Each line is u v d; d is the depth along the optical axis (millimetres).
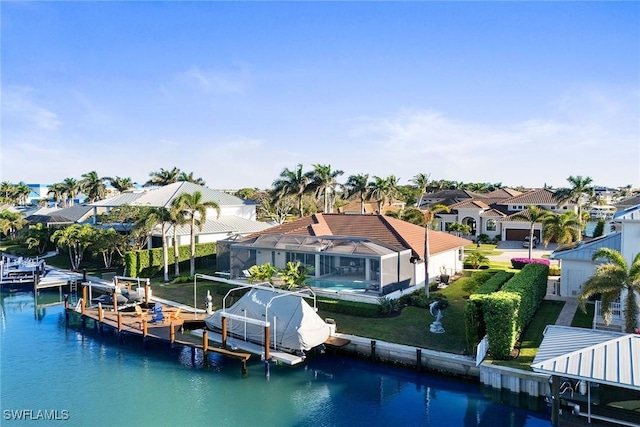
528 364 22250
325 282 37125
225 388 24141
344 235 42375
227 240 45500
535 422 20078
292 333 26125
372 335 27656
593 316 29984
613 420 17406
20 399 23250
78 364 27828
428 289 35062
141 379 25516
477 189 134625
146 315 34312
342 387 23828
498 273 35000
